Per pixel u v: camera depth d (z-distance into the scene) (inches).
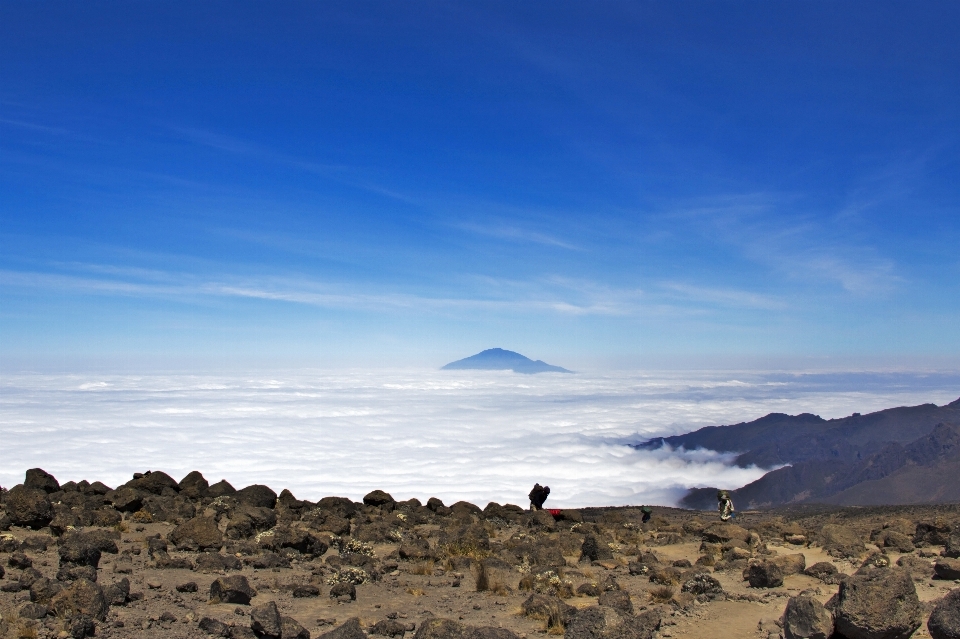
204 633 436.8
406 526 978.1
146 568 614.5
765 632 488.7
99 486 1031.6
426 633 405.1
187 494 1049.5
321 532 852.0
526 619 516.4
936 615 398.3
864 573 409.4
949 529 808.3
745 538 878.4
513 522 1093.1
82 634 408.2
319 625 478.9
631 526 1023.6
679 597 577.6
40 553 637.3
